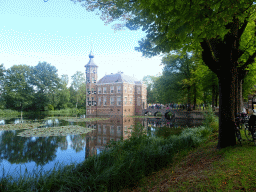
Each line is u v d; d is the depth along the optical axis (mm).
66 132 18281
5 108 56625
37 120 32562
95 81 52125
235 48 6324
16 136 16141
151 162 6113
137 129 9102
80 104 74875
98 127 22938
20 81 57188
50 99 62312
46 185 4789
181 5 3256
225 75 6348
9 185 4719
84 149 11844
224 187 3346
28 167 8453
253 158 4480
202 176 4051
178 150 7895
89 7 6547
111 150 7414
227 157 4969
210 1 3264
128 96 48844
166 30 4160
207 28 3711
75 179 5059
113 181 5004
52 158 9883
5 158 9898
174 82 32812
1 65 55594
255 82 21047
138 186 4891
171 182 4297
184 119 32969
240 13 3924
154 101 61406
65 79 73875
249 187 3176
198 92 33062
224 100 6402
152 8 3695
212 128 11844
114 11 6547
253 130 5824
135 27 5895
